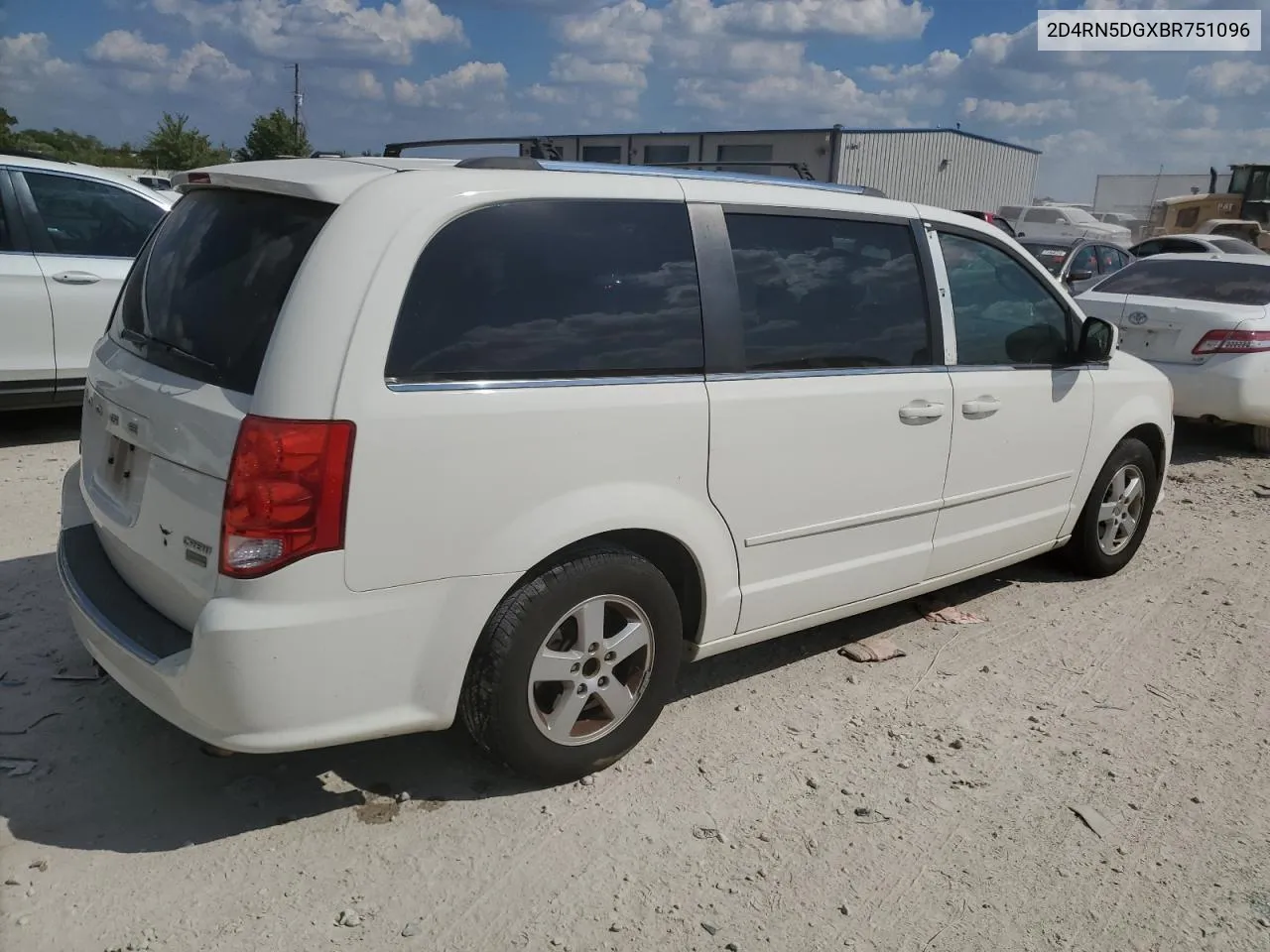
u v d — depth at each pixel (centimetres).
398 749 353
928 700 415
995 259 456
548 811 324
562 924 277
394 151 441
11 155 693
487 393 293
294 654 271
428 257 287
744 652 450
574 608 319
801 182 392
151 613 304
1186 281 916
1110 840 330
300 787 329
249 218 307
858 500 397
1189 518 698
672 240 339
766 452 359
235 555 266
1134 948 284
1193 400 854
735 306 352
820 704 406
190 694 272
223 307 294
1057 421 486
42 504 566
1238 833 338
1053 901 300
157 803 316
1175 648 480
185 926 267
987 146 4025
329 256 275
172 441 286
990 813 341
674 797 337
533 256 308
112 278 699
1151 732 401
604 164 341
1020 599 531
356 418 270
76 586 319
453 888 288
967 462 440
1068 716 410
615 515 320
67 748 340
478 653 307
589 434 312
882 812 337
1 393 664
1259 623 515
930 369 418
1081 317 491
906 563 429
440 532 287
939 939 282
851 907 292
